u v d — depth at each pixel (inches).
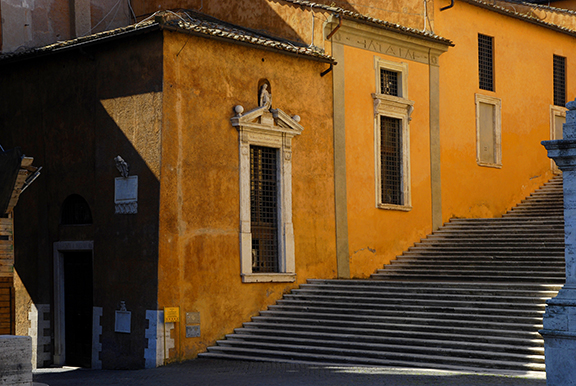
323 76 820.6
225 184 713.0
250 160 743.1
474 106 1014.4
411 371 536.4
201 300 681.6
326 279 782.5
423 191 929.5
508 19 1076.5
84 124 732.0
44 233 764.6
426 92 944.9
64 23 925.2
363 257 847.1
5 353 330.6
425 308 648.4
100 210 707.4
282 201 764.6
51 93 765.3
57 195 754.8
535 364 521.3
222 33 704.4
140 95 681.6
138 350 657.0
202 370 593.3
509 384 474.0
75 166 738.8
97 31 953.5
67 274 754.2
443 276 799.1
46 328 758.5
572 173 407.8
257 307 732.0
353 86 852.0
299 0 852.0
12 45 860.0
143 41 682.2
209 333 685.9
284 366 591.2
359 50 861.8
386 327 638.5
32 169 580.7
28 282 773.3
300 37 826.8
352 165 843.4
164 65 666.8
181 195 674.2
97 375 613.9
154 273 653.9
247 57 741.9
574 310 393.1
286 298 751.7
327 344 634.2
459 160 983.6
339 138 829.8
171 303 657.0
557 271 722.8
